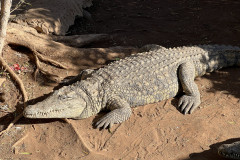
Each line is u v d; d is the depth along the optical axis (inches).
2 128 217.5
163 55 260.4
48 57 292.8
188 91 242.5
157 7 444.8
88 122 225.1
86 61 296.8
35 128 215.6
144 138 207.0
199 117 224.2
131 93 232.1
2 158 191.9
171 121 221.5
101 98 228.1
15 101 240.5
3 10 234.8
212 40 339.9
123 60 258.4
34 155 195.3
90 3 434.9
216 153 192.7
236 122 217.5
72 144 201.9
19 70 272.5
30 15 319.3
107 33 366.3
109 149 199.0
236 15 397.4
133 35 360.8
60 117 214.1
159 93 240.5
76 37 327.0
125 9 440.5
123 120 220.7
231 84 262.7
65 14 347.6
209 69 275.9
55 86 262.2
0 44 247.8
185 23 388.2
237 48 287.7
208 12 414.6
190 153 193.5
